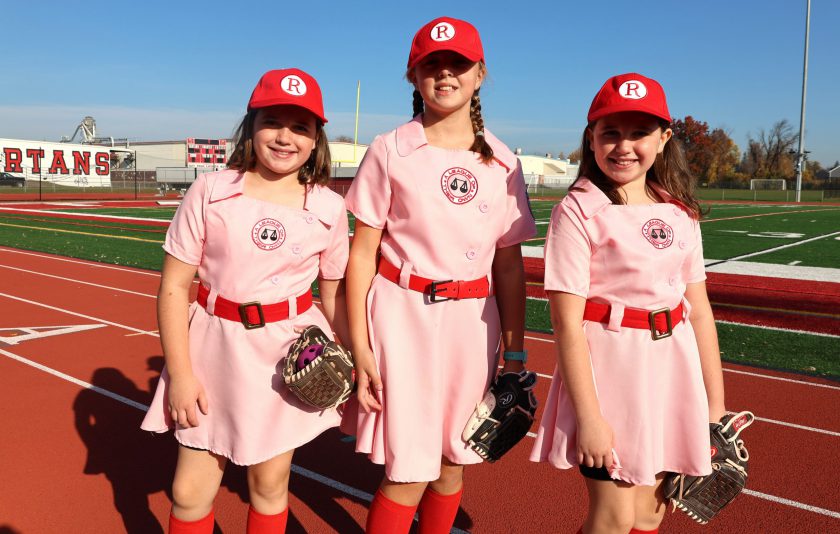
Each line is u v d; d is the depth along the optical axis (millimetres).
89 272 11969
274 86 2305
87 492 3580
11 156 53125
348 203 2510
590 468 2289
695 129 72312
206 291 2467
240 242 2355
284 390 2441
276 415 2416
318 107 2377
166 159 71375
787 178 73688
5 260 13492
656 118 2199
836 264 13883
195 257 2418
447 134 2490
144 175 63438
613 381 2236
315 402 2338
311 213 2455
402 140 2436
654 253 2219
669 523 3326
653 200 2379
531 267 13648
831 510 3459
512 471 3924
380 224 2488
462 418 2502
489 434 2443
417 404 2428
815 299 9859
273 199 2453
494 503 3523
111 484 3684
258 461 2350
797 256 15367
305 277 2514
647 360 2236
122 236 19000
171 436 4422
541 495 3621
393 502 2520
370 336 2479
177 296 2420
